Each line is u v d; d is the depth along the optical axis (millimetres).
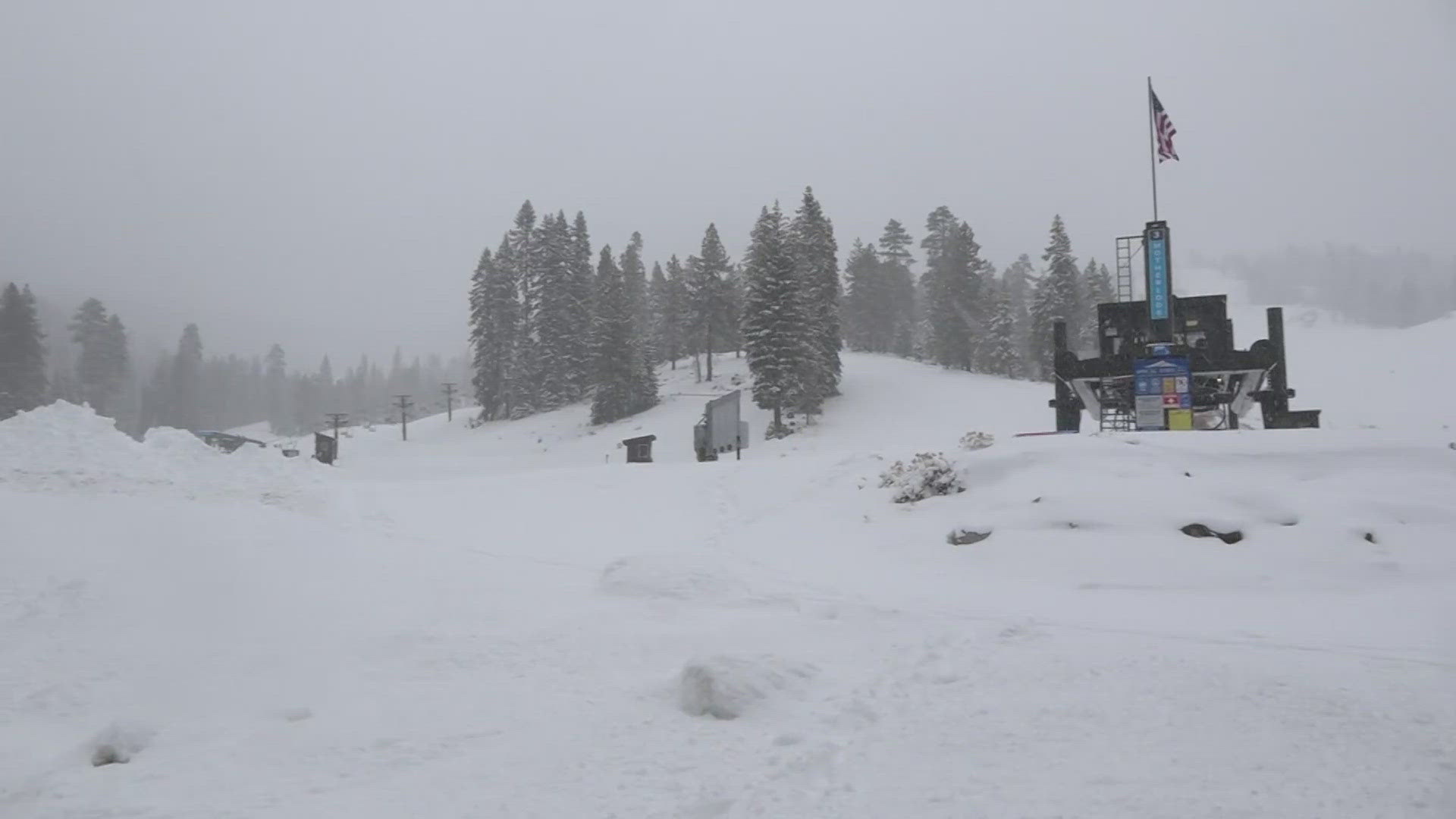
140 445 16766
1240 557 10570
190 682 7762
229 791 5434
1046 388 60562
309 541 13148
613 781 5207
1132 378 20594
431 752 5953
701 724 6172
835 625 8672
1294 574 10023
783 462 21469
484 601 10406
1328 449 13250
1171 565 10633
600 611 9812
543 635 8875
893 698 6281
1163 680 6172
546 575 12008
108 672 8000
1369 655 6590
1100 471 13805
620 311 63906
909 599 9898
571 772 5402
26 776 5867
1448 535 10375
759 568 12336
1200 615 8594
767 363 51156
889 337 88938
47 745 6477
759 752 5500
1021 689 6250
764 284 51719
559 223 73812
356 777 5574
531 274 76500
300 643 8820
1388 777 4367
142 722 6535
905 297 94875
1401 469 12625
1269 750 4824
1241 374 20891
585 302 73125
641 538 15320
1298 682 5934
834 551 13422
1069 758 4926
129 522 12922
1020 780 4672
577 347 72812
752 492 18688
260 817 4992
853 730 5727
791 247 58562
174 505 14406
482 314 75875
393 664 8195
